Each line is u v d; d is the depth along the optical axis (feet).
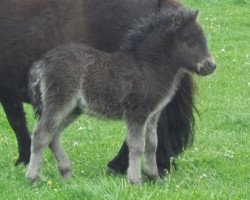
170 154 52.90
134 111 48.98
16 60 53.11
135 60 49.32
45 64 49.06
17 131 56.59
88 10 51.85
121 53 49.55
